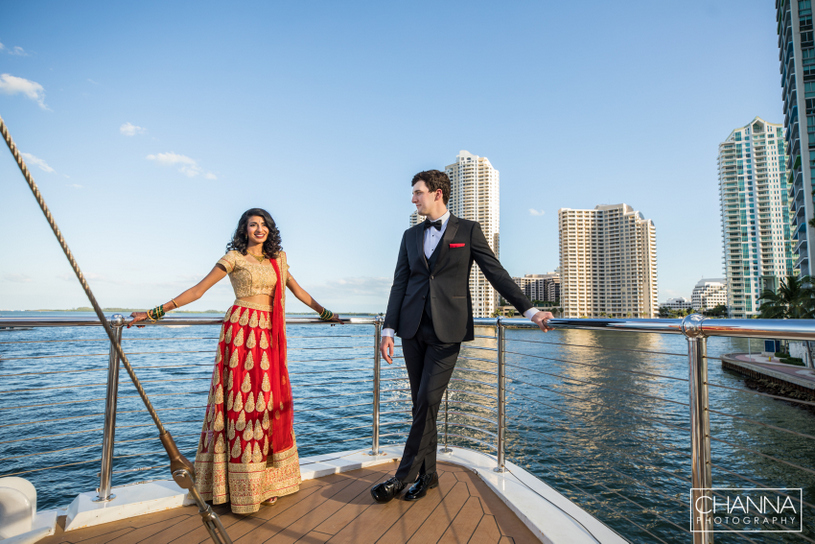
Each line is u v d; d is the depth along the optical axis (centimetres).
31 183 83
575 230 13125
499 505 239
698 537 157
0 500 202
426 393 243
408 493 248
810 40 5091
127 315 229
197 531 212
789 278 4759
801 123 5075
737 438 1557
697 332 156
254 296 248
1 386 1786
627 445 1230
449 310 243
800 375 2684
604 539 192
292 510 235
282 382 252
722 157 12025
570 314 12938
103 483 230
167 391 1564
